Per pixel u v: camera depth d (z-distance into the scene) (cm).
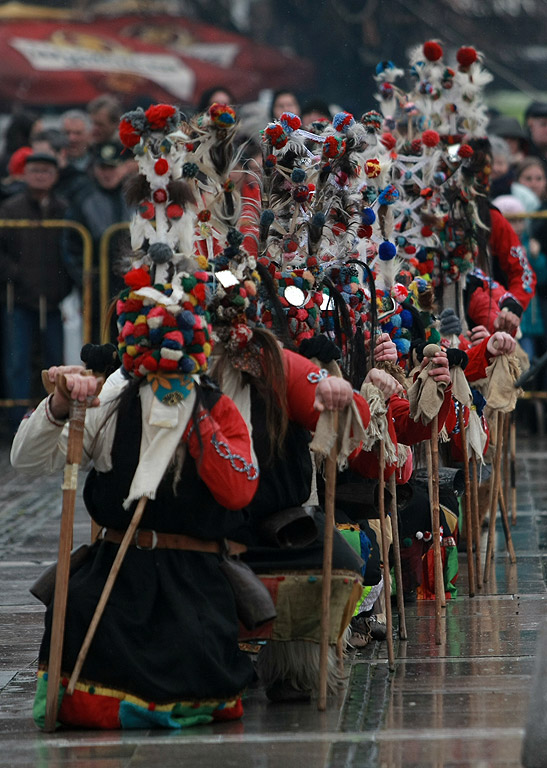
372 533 1709
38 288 3709
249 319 1459
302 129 1686
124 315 1380
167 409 1355
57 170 3728
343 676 1476
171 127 1387
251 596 1393
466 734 1288
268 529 1445
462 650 1638
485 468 2233
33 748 1289
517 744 1251
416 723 1332
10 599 2014
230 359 1441
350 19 6681
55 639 1338
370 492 1619
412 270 2136
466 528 2023
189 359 1358
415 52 2375
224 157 1491
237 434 1384
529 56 7112
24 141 4041
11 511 2827
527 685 1463
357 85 6738
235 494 1361
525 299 2559
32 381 3759
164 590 1365
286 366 1449
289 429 1468
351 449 1416
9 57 5462
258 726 1348
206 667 1347
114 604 1361
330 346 1500
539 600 1925
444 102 2345
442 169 2281
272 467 1449
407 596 1931
